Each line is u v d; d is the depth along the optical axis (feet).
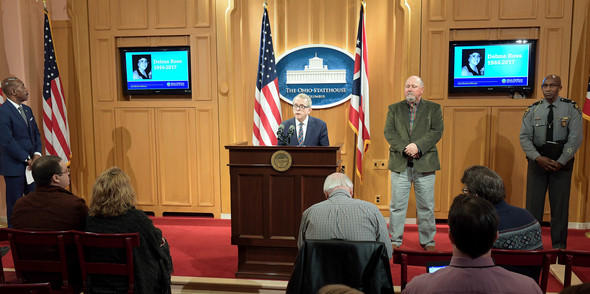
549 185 12.91
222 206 16.97
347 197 7.81
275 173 10.41
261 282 10.56
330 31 16.02
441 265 6.17
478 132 15.66
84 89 17.08
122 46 16.88
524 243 6.72
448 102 15.67
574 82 15.03
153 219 16.75
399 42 15.70
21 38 16.30
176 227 16.15
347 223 7.43
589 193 15.21
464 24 15.33
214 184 16.92
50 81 16.11
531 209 13.09
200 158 16.92
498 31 15.31
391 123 13.58
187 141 16.92
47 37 16.06
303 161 10.26
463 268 4.60
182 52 16.60
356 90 15.20
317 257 6.60
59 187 8.59
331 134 16.43
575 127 12.34
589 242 14.06
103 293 7.80
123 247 7.54
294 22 16.11
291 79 16.25
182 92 16.85
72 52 17.08
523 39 15.20
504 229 6.78
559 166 12.44
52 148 16.16
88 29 16.84
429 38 15.51
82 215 8.48
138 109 16.99
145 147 17.13
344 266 6.53
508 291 4.41
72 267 8.14
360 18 15.12
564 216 12.77
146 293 7.87
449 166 15.87
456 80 15.66
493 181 6.91
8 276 11.00
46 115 16.08
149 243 8.01
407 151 12.85
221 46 16.30
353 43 15.97
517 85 15.38
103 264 7.70
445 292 4.50
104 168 17.33
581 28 14.82
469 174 7.22
